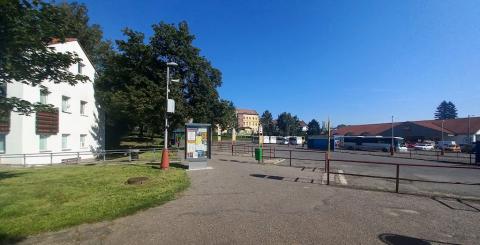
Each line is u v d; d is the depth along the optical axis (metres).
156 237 6.23
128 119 37.22
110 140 41.81
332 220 7.48
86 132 30.33
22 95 21.95
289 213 8.09
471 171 23.22
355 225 7.10
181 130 36.78
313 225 7.07
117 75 33.66
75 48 28.53
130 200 9.19
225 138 110.38
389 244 5.96
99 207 8.35
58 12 12.34
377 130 90.44
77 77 13.98
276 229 6.77
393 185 14.05
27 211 7.95
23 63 11.60
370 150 59.09
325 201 9.55
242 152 34.97
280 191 11.09
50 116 24.66
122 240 6.05
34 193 10.20
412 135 81.19
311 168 19.92
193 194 10.47
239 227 6.89
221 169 17.52
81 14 45.16
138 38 34.44
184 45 35.88
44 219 7.23
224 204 9.04
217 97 37.97
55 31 12.20
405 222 7.42
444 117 131.00
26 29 10.84
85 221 7.15
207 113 36.75
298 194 10.59
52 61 12.68
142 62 33.97
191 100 36.88
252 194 10.53
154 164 20.27
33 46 11.30
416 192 11.95
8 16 9.87
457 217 7.96
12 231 6.42
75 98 28.39
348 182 14.44
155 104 31.28
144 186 11.57
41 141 24.28
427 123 80.94
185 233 6.48
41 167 19.02
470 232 6.77
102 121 33.44
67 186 11.54
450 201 9.91
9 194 10.04
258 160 23.14
